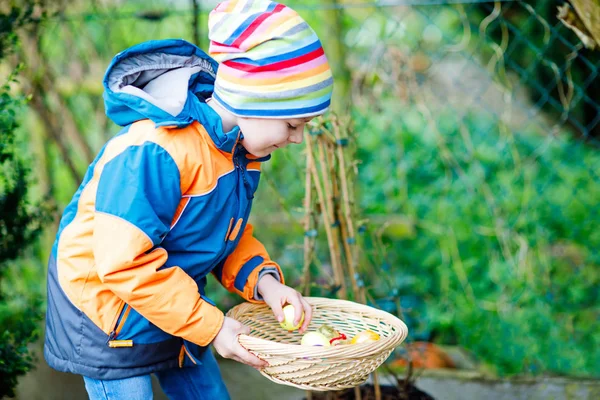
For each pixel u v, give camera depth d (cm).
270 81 166
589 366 316
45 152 340
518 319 341
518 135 427
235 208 184
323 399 262
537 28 384
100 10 385
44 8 312
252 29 166
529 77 402
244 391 306
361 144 432
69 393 279
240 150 182
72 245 177
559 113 429
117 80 174
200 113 171
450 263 375
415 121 435
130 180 163
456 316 350
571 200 390
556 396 295
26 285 337
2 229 256
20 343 248
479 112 439
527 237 376
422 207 407
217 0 404
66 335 181
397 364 319
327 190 246
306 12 446
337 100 409
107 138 371
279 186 412
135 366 181
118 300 177
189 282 170
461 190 407
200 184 172
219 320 170
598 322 339
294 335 208
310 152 243
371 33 430
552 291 358
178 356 189
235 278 202
